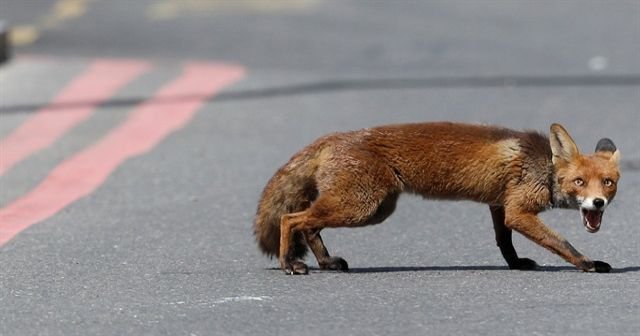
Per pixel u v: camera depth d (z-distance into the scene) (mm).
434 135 13492
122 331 11031
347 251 14891
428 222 16578
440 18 39906
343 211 13328
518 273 13422
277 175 13758
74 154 21859
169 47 35281
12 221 16812
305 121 24609
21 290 12703
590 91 27641
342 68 31828
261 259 14414
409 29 37938
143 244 15266
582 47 34781
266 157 21266
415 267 13906
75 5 42969
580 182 13047
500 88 28188
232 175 19875
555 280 12945
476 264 14039
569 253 13328
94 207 17719
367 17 40062
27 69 31703
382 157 13422
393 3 42875
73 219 16875
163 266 13977
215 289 12703
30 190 19031
